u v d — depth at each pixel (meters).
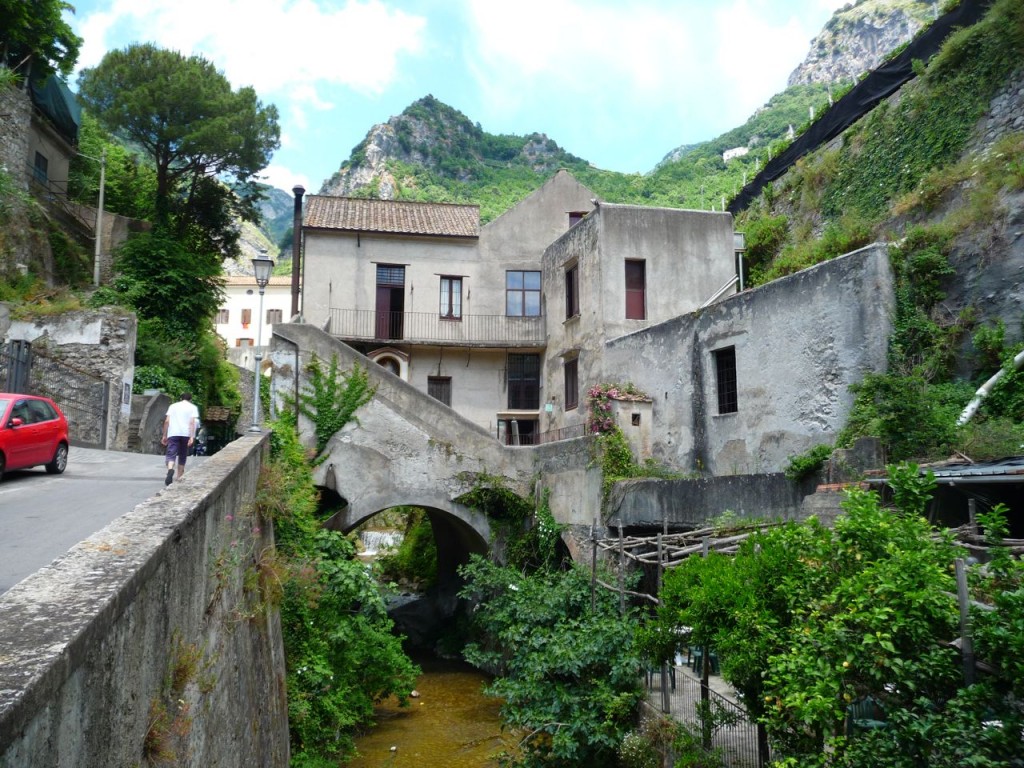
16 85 23.81
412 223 26.14
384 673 14.26
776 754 6.52
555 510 17.09
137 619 3.55
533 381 25.73
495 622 13.91
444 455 17.77
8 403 12.24
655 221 21.14
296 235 25.36
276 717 9.20
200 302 24.42
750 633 6.07
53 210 24.97
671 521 12.79
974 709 4.52
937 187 15.28
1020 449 9.17
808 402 12.76
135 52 26.25
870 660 4.94
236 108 26.98
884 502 8.73
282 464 13.22
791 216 23.75
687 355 16.20
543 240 26.39
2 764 2.09
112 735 3.17
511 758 11.37
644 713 10.08
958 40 17.67
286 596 11.77
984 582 5.03
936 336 11.89
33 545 7.33
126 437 19.73
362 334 24.83
